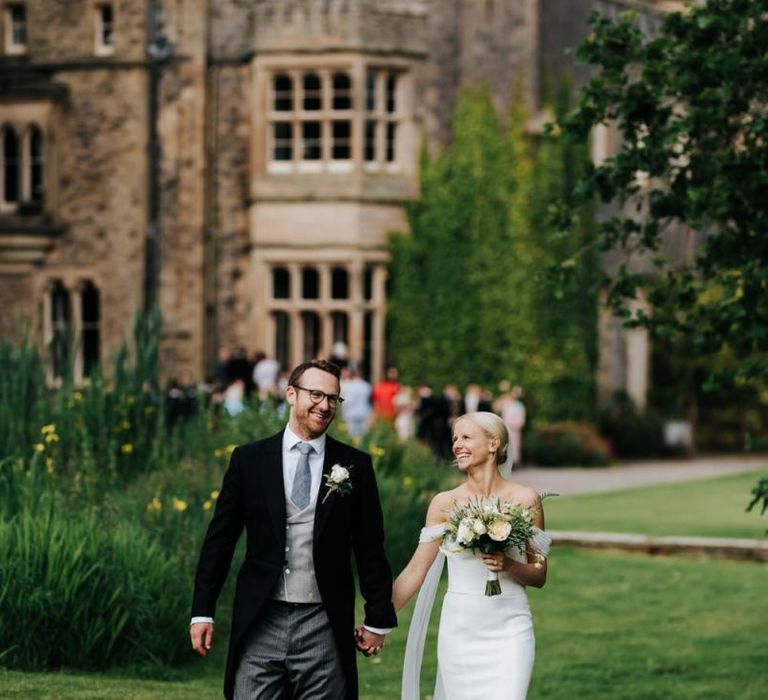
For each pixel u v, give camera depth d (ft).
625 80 40.70
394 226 110.01
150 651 39.42
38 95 111.55
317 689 24.82
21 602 37.37
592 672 41.47
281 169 110.22
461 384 109.19
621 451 120.88
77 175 112.06
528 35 111.24
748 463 118.62
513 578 26.40
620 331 125.80
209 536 25.27
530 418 110.63
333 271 110.52
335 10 108.47
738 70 37.91
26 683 33.53
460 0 112.16
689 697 38.47
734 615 50.21
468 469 26.84
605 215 116.47
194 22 110.01
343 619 24.93
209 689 35.37
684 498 85.56
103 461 52.70
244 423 59.31
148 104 110.52
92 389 55.01
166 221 110.83
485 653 26.09
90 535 39.55
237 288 111.86
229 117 111.45
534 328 110.22
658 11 124.67
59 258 112.68
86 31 111.45
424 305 109.60
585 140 41.14
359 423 96.53
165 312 110.73
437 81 111.65
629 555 64.03
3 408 52.54
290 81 110.22
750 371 40.14
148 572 40.27
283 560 24.77
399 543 52.21
